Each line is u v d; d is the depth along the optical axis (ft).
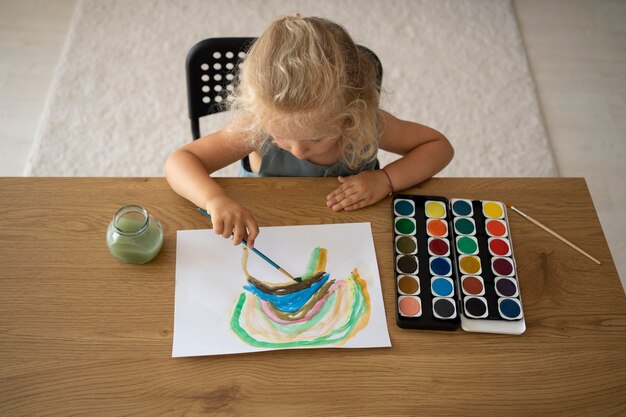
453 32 7.54
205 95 4.02
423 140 3.76
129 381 2.68
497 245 3.21
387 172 3.45
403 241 3.20
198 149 3.55
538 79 7.28
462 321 2.92
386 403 2.67
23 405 2.58
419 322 2.88
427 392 2.71
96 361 2.73
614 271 3.14
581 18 7.84
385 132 3.72
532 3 7.96
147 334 2.82
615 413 2.68
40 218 3.18
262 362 2.77
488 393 2.72
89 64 7.01
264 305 2.96
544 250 3.22
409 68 7.22
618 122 6.99
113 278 3.00
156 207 3.30
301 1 7.66
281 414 2.63
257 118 3.10
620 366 2.82
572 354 2.85
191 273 3.04
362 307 2.97
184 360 2.76
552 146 6.77
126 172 6.35
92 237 3.13
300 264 3.11
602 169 6.64
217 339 2.82
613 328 2.94
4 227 3.13
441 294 3.00
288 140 3.18
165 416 2.60
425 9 7.72
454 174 6.51
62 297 2.92
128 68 7.02
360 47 3.54
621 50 7.57
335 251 3.17
